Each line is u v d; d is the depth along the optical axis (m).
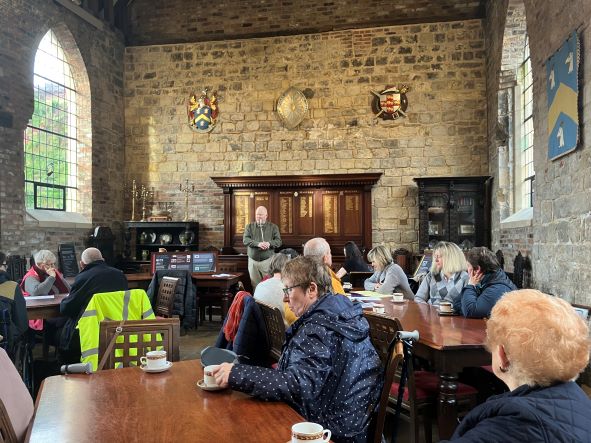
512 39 8.38
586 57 4.58
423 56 10.05
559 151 5.16
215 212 10.60
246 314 3.44
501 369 1.33
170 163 10.75
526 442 1.14
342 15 10.38
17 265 7.34
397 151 10.05
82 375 2.31
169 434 1.62
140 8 11.02
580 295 4.79
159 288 6.19
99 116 10.02
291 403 1.96
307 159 10.33
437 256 4.71
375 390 2.15
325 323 2.06
